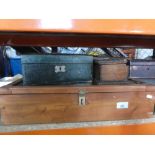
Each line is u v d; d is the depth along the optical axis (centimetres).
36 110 52
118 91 54
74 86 53
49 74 57
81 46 71
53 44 69
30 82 56
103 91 53
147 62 74
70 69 58
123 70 61
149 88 55
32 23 37
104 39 71
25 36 64
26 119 52
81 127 53
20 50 91
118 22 38
